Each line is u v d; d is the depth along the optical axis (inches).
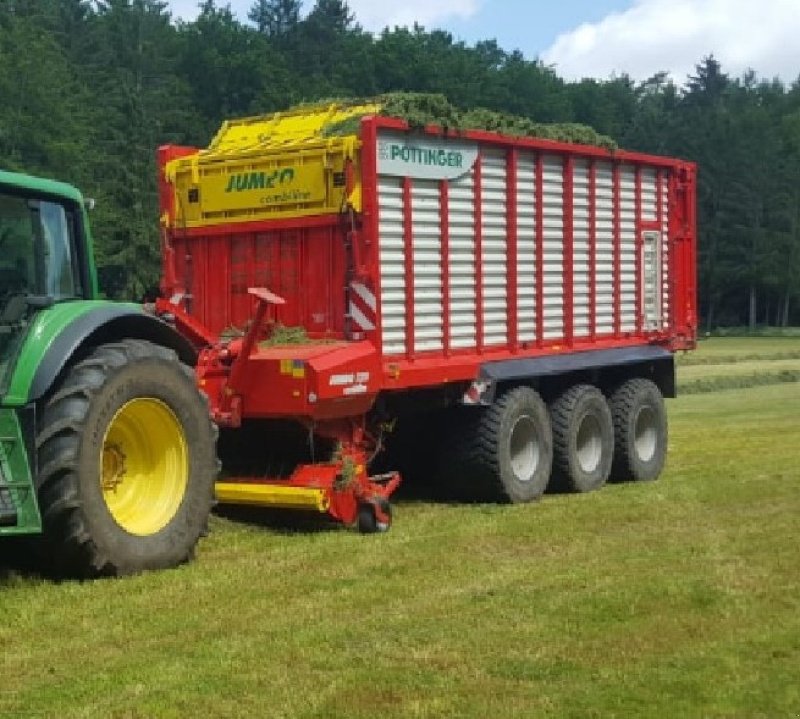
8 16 2050.9
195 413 283.1
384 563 282.8
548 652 208.4
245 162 366.6
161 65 2559.1
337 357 327.6
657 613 235.3
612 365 443.5
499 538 318.0
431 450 401.7
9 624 225.0
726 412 774.5
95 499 257.6
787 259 3174.2
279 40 3469.5
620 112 3863.2
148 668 197.5
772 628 224.7
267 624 225.9
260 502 327.9
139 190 1854.1
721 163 3221.0
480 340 385.7
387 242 348.5
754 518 349.4
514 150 396.8
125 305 282.4
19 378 248.1
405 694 186.1
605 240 449.7
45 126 1811.0
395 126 346.9
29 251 266.5
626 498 395.2
